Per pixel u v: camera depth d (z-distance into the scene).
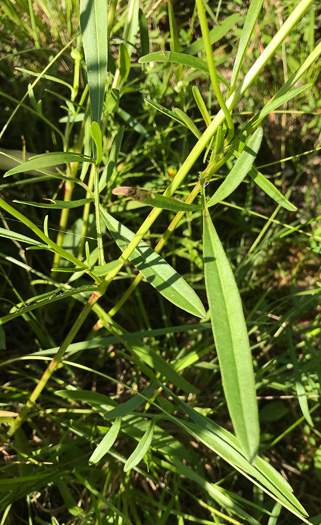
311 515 0.33
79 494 0.30
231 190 0.18
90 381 0.36
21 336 0.36
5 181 0.35
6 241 0.35
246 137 0.18
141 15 0.28
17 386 0.33
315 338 0.39
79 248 0.33
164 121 0.40
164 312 0.37
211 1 0.43
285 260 0.43
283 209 0.43
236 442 0.21
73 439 0.30
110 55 0.28
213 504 0.30
